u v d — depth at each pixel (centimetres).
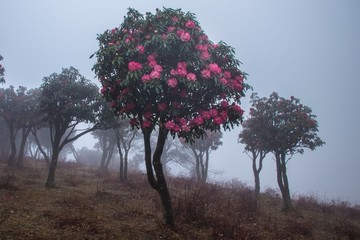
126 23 789
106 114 1503
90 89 1473
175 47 738
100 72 812
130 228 802
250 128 1823
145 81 671
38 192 1188
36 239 629
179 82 708
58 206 973
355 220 1552
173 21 747
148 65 709
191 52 739
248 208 1262
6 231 659
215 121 740
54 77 1486
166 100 770
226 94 778
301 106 1697
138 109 788
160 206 1087
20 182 1393
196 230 838
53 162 1408
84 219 814
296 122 1587
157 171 810
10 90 2030
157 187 816
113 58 741
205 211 969
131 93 726
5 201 950
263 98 1758
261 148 1753
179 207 943
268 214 1349
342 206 1872
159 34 734
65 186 1475
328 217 1509
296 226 1087
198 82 708
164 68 751
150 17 759
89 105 1488
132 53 706
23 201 988
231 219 1001
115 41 786
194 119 733
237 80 804
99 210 979
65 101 1427
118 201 1163
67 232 706
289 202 1573
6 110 1983
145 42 723
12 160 1992
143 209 1059
